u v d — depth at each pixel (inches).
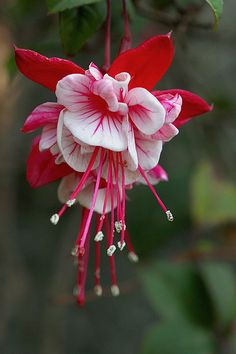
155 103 14.7
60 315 26.2
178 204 21.4
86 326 27.9
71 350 27.8
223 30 22.7
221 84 25.5
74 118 14.9
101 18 16.1
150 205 21.2
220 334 20.4
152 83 15.0
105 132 14.9
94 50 19.2
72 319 28.0
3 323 25.5
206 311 20.5
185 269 20.6
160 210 21.2
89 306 27.9
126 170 15.4
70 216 25.7
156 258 21.8
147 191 21.3
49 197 26.5
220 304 20.5
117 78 14.9
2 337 25.7
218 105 22.3
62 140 15.0
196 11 18.8
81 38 16.0
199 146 23.4
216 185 21.0
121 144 14.9
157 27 21.1
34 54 14.5
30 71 14.8
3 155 25.2
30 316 26.3
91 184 15.7
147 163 15.2
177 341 20.1
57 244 26.6
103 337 27.8
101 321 27.9
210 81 24.3
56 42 18.5
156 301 20.3
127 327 27.9
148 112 14.9
